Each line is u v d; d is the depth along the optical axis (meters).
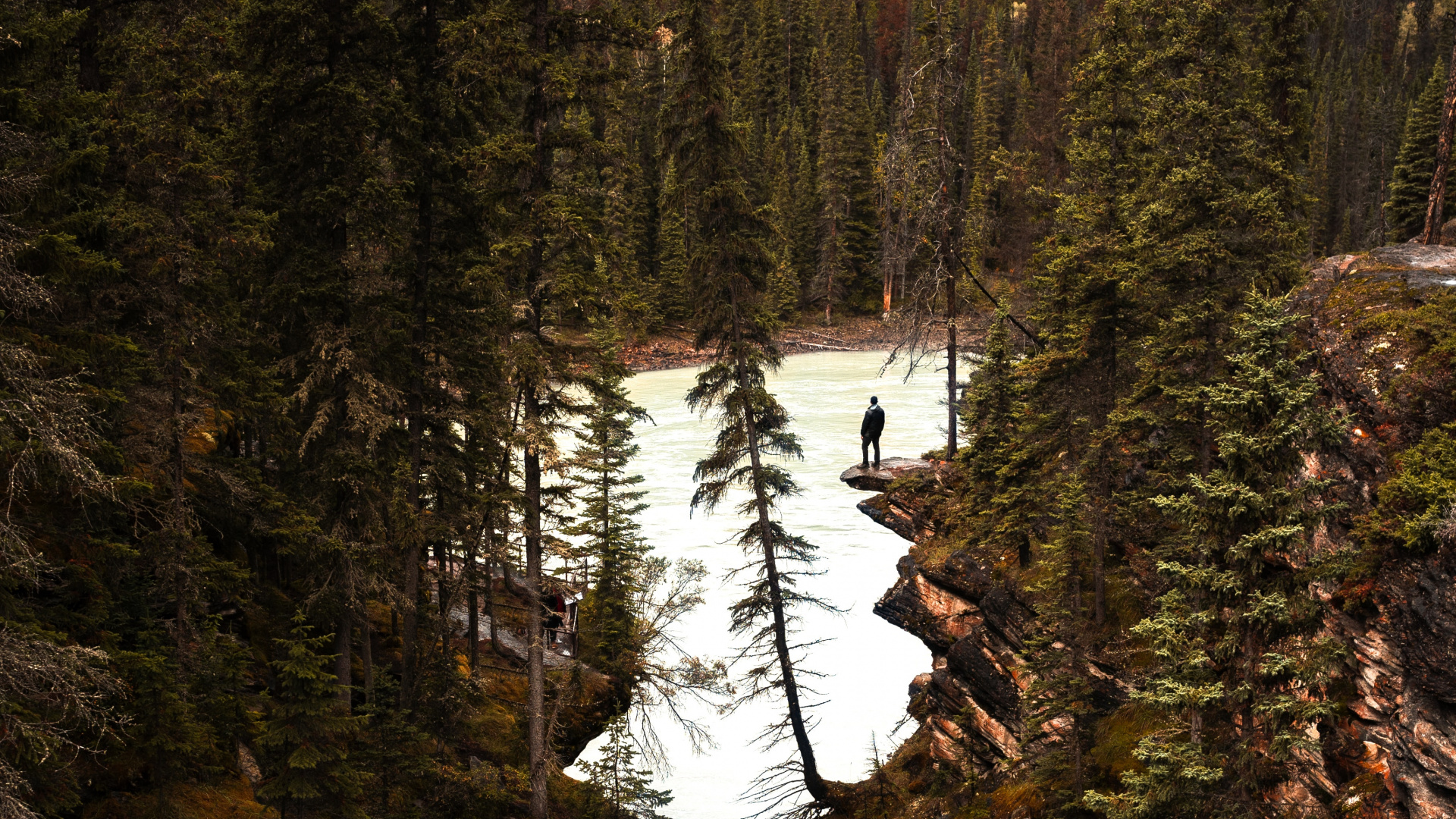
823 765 24.17
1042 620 17.52
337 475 17.16
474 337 19.86
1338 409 13.44
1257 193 16.64
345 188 17.06
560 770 20.27
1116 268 18.98
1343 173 90.69
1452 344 12.70
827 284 101.19
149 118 14.71
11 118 10.50
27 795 10.45
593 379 16.84
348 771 13.40
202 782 14.78
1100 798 11.05
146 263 14.82
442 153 18.42
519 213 16.70
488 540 19.19
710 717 27.45
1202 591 10.48
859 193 101.25
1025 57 119.06
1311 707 9.55
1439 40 115.94
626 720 20.95
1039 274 26.38
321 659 12.77
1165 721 15.75
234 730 15.31
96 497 12.19
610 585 26.05
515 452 21.33
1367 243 72.88
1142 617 18.44
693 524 39.53
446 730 19.88
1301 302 15.41
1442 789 10.05
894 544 36.62
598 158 16.69
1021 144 85.50
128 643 14.11
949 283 30.08
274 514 16.81
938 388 69.88
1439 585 10.48
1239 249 17.00
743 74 115.62
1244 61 18.78
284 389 19.34
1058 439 21.23
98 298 14.34
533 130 16.62
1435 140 47.91
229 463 16.12
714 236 20.03
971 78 104.31
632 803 20.48
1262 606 9.63
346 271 17.41
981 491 24.31
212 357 16.69
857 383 73.31
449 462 19.98
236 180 17.97
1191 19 18.72
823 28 123.94
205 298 16.56
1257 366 9.98
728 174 19.59
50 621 12.30
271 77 16.94
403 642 21.86
